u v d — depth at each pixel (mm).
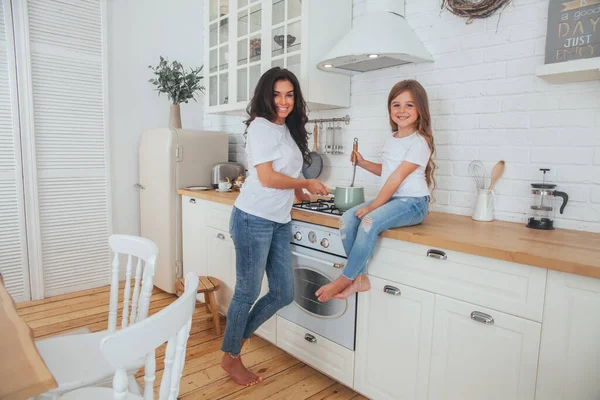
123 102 3303
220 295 2615
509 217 1911
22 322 977
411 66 2217
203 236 2746
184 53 3658
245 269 1913
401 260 1623
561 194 1681
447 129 2104
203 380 2012
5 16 2662
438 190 2162
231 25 2912
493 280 1361
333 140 2645
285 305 2029
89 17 3014
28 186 2844
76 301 2949
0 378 747
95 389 1190
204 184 3176
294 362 2209
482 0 1887
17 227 2832
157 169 3068
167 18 3516
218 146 3250
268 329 2297
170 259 3037
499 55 1893
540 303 1261
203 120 3844
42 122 2865
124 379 759
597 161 1649
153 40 3441
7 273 2830
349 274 1654
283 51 2455
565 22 1612
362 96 2455
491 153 1953
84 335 1477
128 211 3402
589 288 1162
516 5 1826
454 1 1982
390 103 1824
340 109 2594
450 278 1474
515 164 1878
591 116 1653
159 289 3268
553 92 1744
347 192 1959
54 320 2627
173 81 3217
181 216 3053
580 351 1190
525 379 1310
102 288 3227
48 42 2844
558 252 1281
